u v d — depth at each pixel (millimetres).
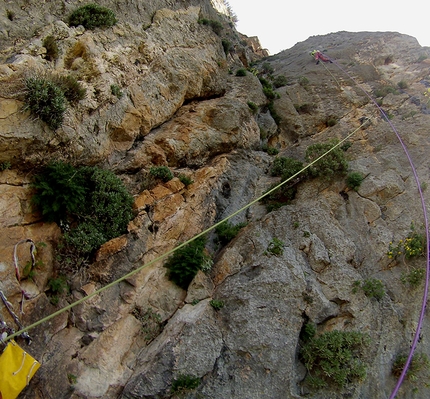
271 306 9219
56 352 8219
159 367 8102
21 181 9195
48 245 9141
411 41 23453
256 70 24156
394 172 13133
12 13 10484
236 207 13094
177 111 14680
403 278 10547
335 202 12648
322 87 20438
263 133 17219
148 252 10227
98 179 10164
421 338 9688
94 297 9086
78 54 11375
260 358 8445
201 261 10391
